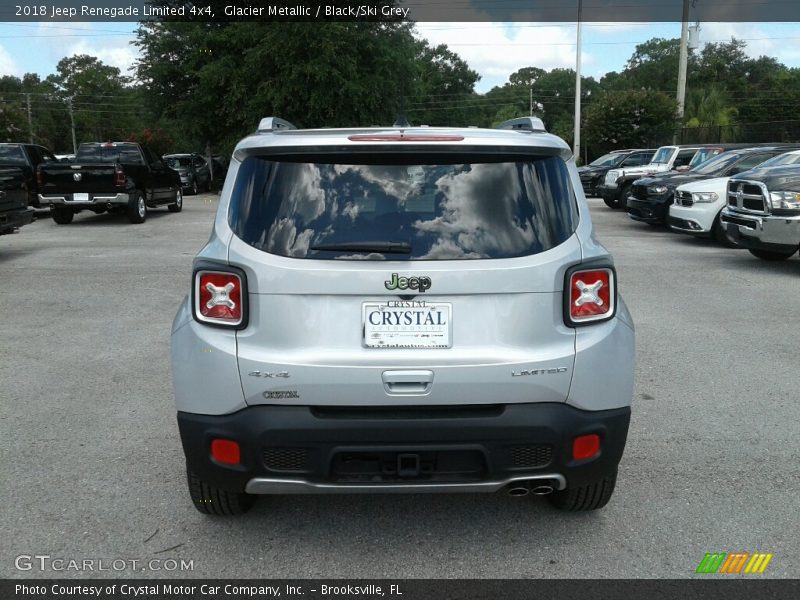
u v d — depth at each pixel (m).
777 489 3.81
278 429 2.84
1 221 11.02
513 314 2.89
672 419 4.80
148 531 3.41
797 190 9.83
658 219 15.33
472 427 2.84
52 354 6.41
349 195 2.93
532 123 3.25
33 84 114.06
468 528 3.44
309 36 28.41
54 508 3.62
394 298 2.85
